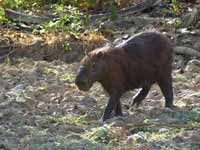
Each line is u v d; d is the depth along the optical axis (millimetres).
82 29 42312
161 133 23938
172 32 40844
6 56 39219
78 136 23750
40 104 28672
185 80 33438
